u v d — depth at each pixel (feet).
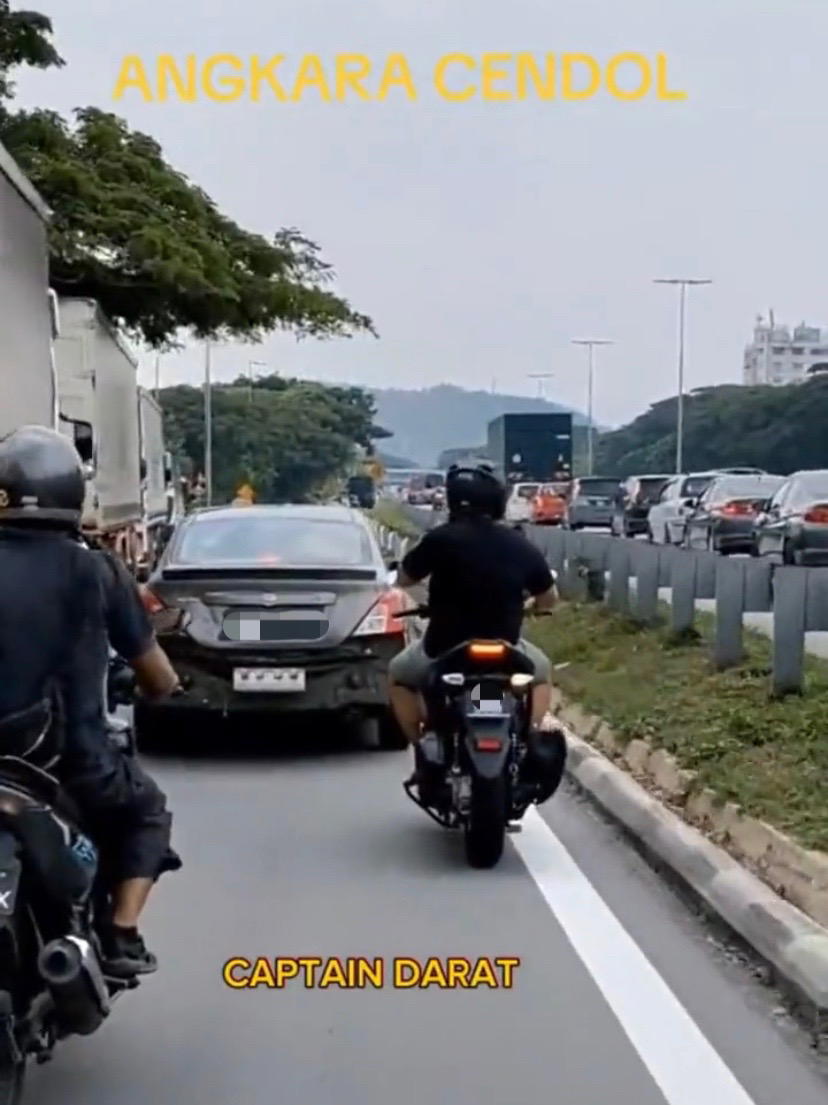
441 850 30.17
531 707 29.48
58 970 15.55
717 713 39.14
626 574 63.05
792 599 40.47
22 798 15.80
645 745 37.93
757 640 52.70
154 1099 18.06
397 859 29.43
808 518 98.02
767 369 508.12
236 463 331.57
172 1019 20.79
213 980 22.35
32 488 17.03
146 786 18.02
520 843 30.86
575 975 22.54
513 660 28.43
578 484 183.52
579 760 37.70
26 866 15.75
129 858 17.81
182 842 30.81
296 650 38.88
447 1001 21.47
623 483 182.50
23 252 50.19
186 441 323.98
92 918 17.63
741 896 24.31
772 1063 19.12
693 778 32.91
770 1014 20.90
